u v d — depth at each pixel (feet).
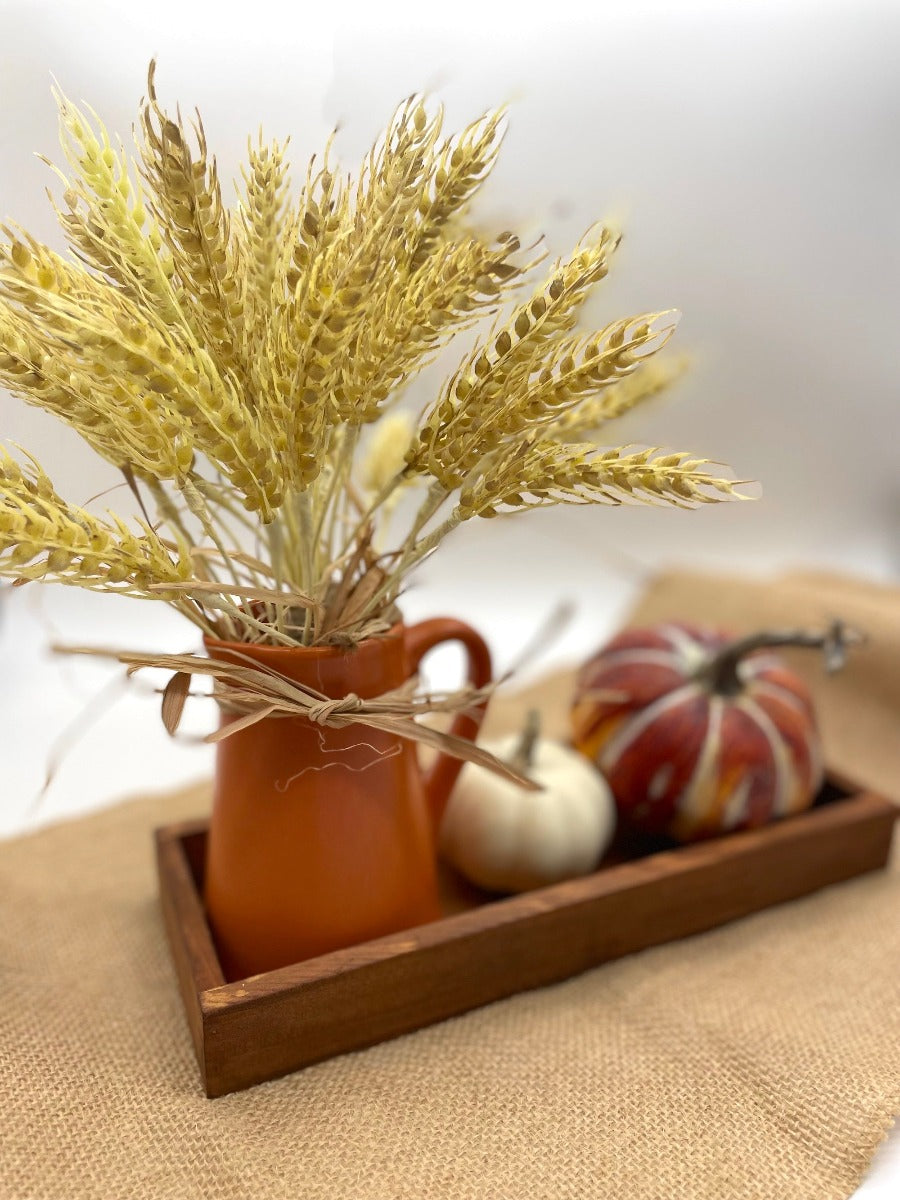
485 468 0.97
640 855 1.50
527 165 2.35
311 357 0.80
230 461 0.81
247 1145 0.93
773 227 2.65
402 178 0.81
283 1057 1.01
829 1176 0.92
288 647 1.00
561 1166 0.93
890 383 2.93
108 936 1.28
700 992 1.18
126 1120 0.96
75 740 2.02
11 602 2.48
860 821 1.41
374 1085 1.02
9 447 1.08
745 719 1.37
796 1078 1.03
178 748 1.99
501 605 2.86
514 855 1.33
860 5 2.44
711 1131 0.97
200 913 1.12
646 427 2.76
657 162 2.49
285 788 1.03
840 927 1.32
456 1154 0.94
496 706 2.05
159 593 0.89
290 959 1.08
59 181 1.08
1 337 0.76
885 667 1.97
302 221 0.78
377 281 0.84
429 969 1.08
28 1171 0.90
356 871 1.07
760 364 2.81
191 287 0.83
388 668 1.05
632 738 1.40
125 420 0.79
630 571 2.65
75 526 0.78
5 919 1.29
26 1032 1.08
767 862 1.33
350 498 1.15
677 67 2.39
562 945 1.18
